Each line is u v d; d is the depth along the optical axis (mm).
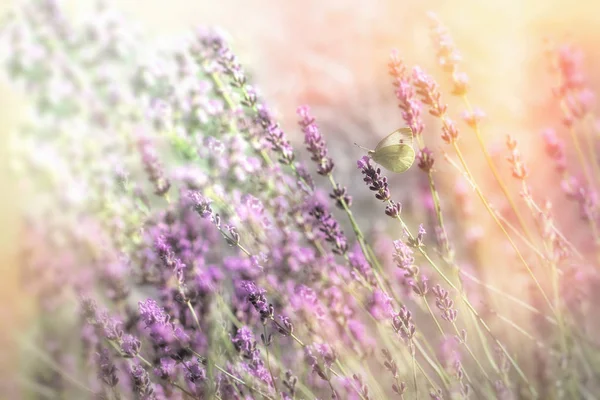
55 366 912
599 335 950
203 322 905
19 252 985
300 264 924
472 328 909
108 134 1018
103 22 1046
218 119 947
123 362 918
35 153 997
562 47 936
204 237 948
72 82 1033
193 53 945
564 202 1068
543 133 939
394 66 879
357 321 916
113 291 935
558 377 906
